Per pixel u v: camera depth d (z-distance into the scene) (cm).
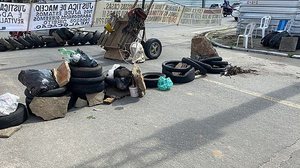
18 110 436
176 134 413
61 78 484
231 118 468
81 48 1084
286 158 356
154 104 525
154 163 343
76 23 1223
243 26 1371
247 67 802
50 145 381
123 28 855
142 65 812
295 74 736
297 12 1177
